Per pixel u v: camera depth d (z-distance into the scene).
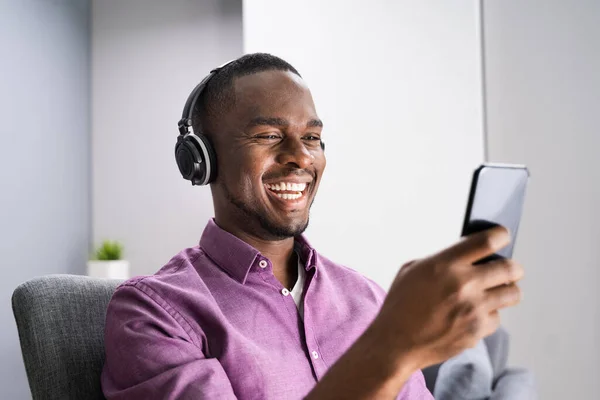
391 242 2.95
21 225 3.63
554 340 2.62
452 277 0.55
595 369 2.57
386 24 2.99
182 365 0.93
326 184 3.00
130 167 4.51
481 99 2.87
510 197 0.66
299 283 1.14
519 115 2.77
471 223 0.61
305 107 1.13
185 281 1.06
